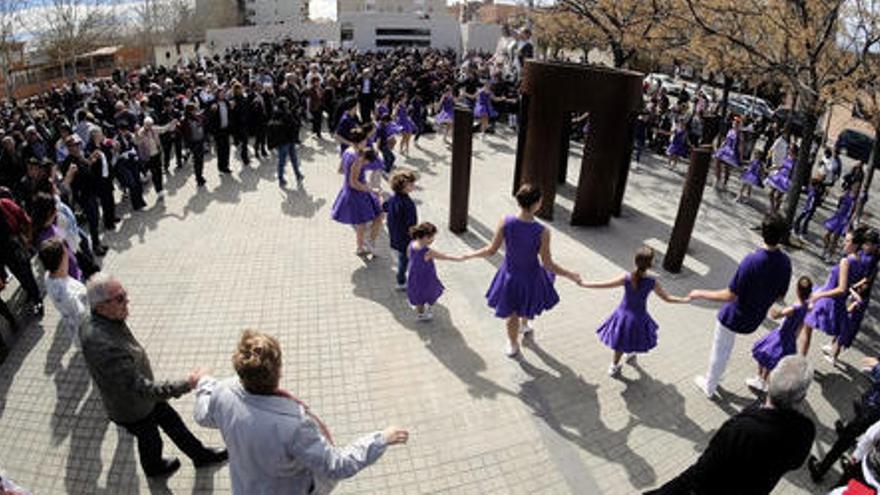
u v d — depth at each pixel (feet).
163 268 25.63
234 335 20.62
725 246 31.83
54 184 24.02
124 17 177.58
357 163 25.23
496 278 18.80
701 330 22.62
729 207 39.52
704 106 57.26
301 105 55.83
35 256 27.09
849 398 19.15
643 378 19.20
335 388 17.94
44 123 38.06
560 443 16.06
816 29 29.19
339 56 115.24
